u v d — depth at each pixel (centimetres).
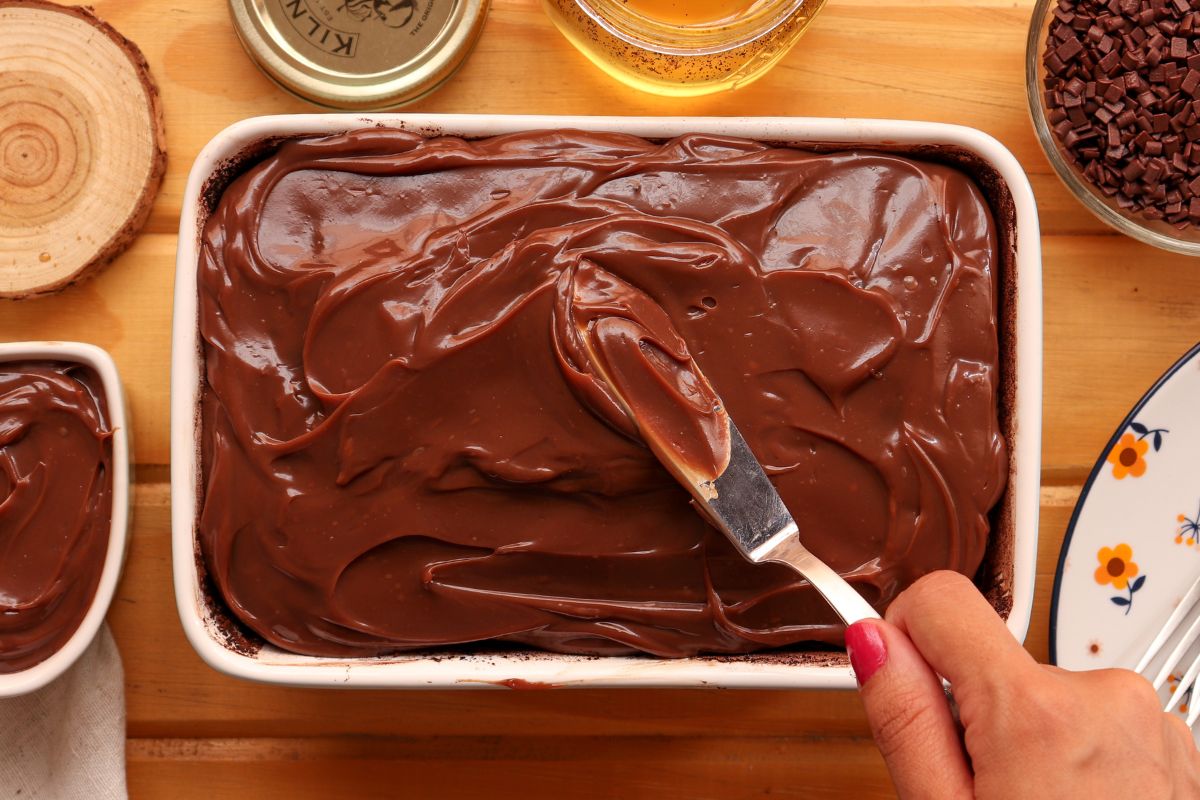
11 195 51
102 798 51
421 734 52
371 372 45
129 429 50
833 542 46
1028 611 45
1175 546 50
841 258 46
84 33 50
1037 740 39
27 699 51
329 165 46
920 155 47
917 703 40
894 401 46
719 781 52
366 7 50
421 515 45
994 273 46
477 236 46
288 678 45
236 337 45
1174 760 40
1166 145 49
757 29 48
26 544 49
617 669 46
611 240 45
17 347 48
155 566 51
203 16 52
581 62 52
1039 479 46
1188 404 50
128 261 51
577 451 45
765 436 45
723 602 46
